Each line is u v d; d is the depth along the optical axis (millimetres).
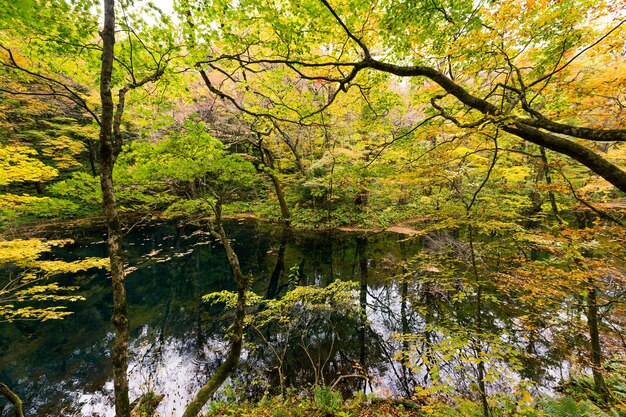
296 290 7562
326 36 4918
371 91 6520
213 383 4398
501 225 5070
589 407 3582
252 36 4871
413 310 8633
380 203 19281
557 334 6457
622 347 5508
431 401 5125
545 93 4957
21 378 6387
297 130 14602
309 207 20031
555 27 4008
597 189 6742
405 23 4406
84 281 11234
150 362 6801
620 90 4129
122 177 4629
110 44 3213
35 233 13211
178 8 4141
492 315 7734
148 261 13328
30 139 17422
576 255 4715
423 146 7301
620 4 3467
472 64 4723
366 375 6121
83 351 7305
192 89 13977
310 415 4715
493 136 4012
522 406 3918
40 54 4391
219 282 11375
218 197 5605
